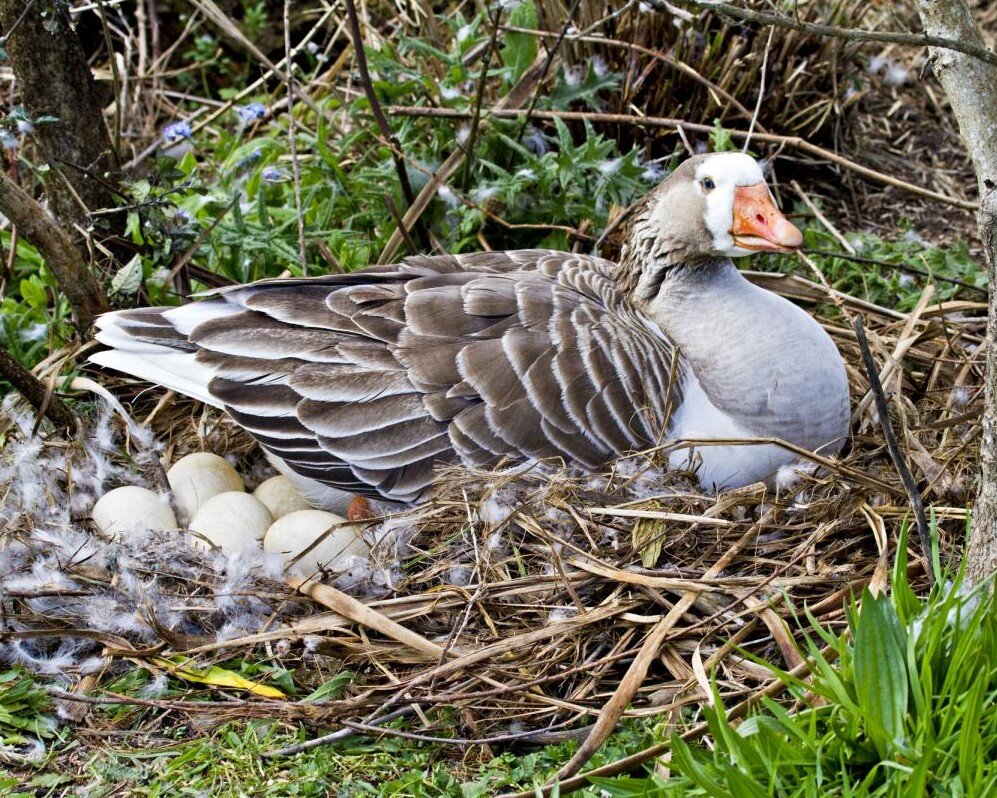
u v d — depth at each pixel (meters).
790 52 12.61
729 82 12.37
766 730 6.22
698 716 6.94
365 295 8.61
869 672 6.33
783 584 7.57
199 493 8.80
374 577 7.92
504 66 11.92
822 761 6.18
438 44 12.33
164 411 9.82
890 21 14.75
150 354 8.65
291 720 7.18
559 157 11.05
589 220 11.38
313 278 8.81
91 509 8.74
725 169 8.72
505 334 8.38
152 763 6.89
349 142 11.55
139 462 8.97
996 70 6.59
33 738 7.10
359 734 7.07
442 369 8.29
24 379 8.62
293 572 8.05
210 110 14.23
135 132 13.61
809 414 8.61
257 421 8.38
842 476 8.23
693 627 7.23
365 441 8.30
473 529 7.88
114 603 7.66
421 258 9.42
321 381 8.32
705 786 5.89
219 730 7.15
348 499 8.93
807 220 12.58
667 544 7.95
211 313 8.68
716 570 7.65
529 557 8.09
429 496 8.34
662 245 9.04
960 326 10.76
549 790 6.39
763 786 6.05
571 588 7.48
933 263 11.77
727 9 6.37
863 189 13.36
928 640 6.46
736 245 8.68
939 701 6.34
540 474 8.16
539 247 11.51
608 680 7.45
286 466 8.80
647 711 6.97
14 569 7.98
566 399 8.27
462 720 7.13
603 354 8.43
